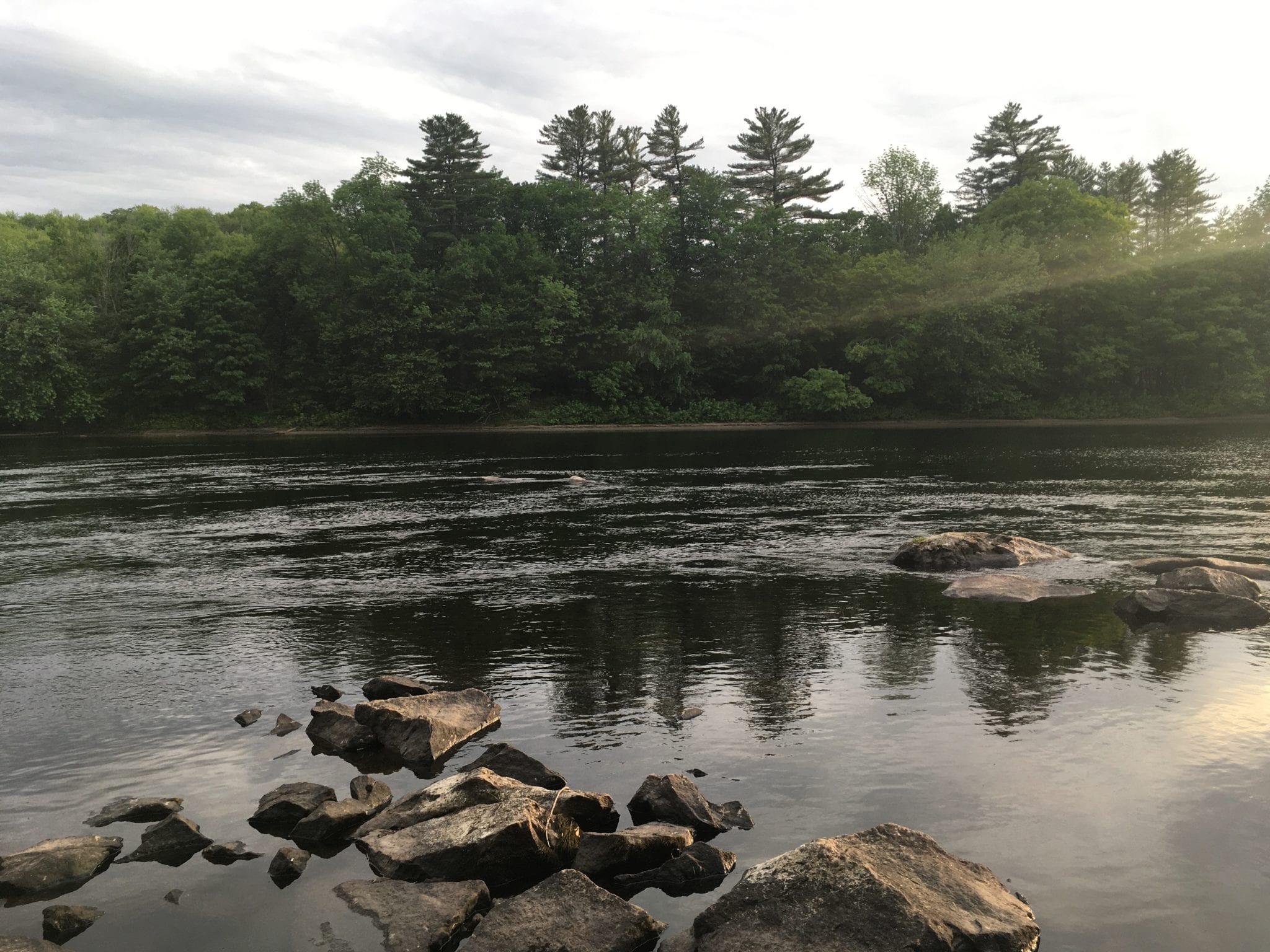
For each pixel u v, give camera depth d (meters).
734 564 16.02
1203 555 16.38
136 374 71.88
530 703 8.75
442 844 5.71
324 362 77.12
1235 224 84.25
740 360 81.19
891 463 37.59
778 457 41.91
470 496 27.50
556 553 17.42
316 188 77.69
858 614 12.12
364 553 17.61
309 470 37.12
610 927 4.91
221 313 76.06
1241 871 5.52
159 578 15.44
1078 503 23.91
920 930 4.57
